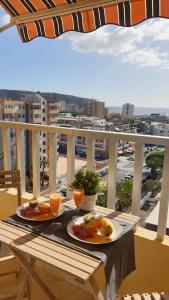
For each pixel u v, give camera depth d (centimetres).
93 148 223
